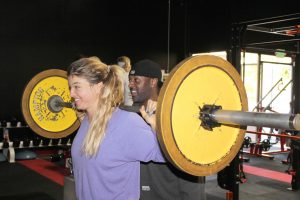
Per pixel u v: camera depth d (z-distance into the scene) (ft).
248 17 14.38
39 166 17.62
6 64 21.47
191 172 3.10
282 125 2.62
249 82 23.99
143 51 26.12
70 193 7.58
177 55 27.17
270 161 20.48
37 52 22.31
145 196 4.96
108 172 3.67
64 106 7.04
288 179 16.44
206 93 3.11
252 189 14.70
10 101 21.66
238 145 3.40
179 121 2.96
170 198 4.85
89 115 3.83
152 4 26.22
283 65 23.97
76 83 3.67
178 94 2.92
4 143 19.17
